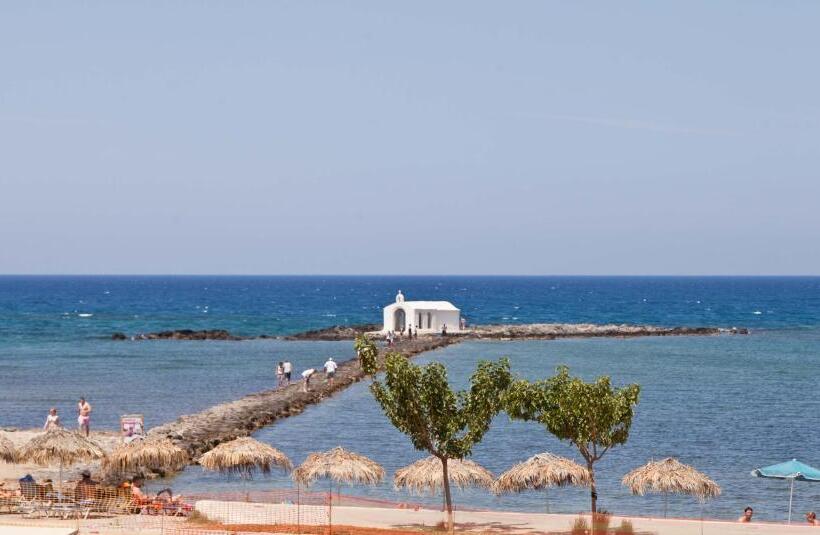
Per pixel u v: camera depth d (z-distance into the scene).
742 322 190.75
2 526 28.78
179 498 35.09
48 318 185.25
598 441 31.25
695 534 31.45
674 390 79.12
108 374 92.38
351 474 34.84
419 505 39.91
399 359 30.55
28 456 37.75
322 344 131.75
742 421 63.06
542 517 34.12
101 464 41.62
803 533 31.75
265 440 57.03
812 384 83.44
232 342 134.75
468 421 30.59
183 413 68.50
